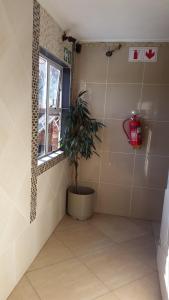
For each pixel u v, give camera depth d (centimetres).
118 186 304
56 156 250
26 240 191
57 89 272
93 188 311
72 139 266
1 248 153
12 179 159
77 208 288
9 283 168
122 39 269
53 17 212
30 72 172
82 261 213
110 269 205
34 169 193
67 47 260
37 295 171
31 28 169
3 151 145
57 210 270
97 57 280
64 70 279
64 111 285
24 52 161
